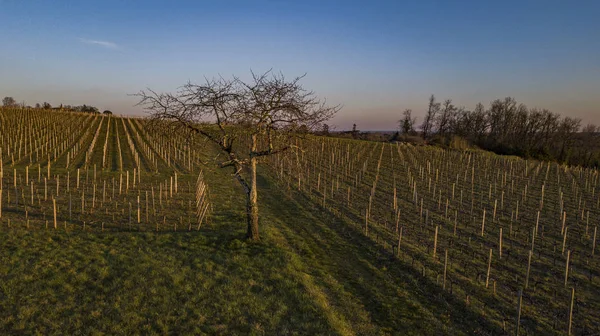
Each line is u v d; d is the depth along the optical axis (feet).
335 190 93.97
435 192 93.30
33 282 38.34
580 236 60.49
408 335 33.88
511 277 45.44
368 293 41.47
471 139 281.33
